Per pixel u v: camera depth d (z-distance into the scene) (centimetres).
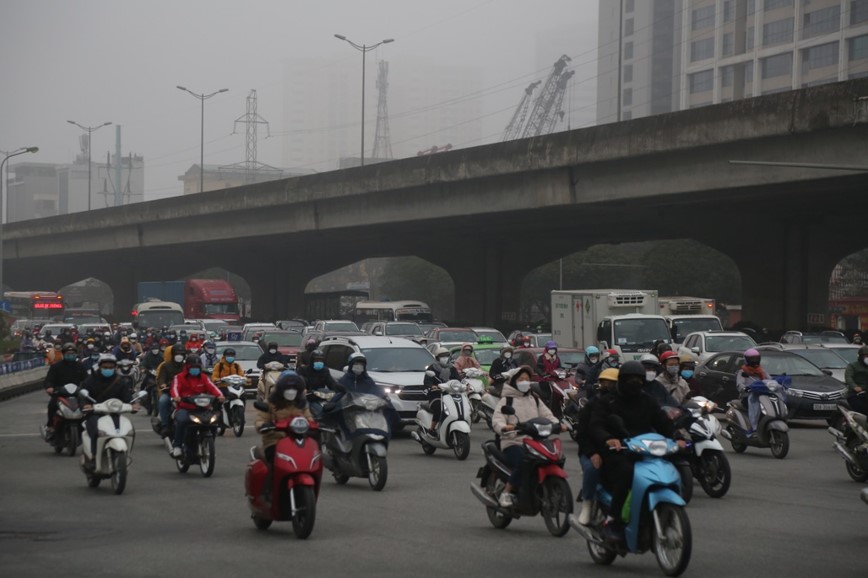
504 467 1173
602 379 1166
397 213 6112
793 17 11475
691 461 1460
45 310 10131
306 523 1125
